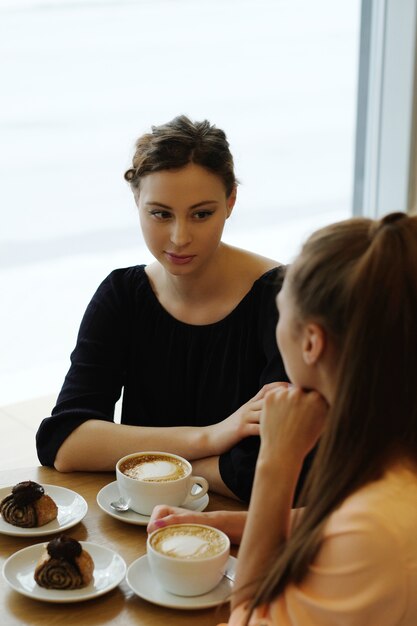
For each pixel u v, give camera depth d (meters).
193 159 1.38
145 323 1.61
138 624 1.00
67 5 5.38
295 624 0.84
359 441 0.83
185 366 1.59
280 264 1.59
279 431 0.96
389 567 0.80
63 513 1.26
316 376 0.91
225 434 1.40
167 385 1.61
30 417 3.15
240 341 1.56
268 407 0.98
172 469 1.30
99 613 1.02
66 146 5.48
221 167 1.41
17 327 3.90
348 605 0.81
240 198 5.23
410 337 0.81
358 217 0.89
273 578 0.86
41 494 1.22
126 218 5.13
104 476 1.43
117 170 5.43
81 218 5.07
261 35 5.16
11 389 3.38
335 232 0.86
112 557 1.12
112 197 5.35
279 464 0.96
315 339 0.86
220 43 5.23
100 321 1.62
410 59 3.32
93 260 4.58
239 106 5.34
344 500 0.84
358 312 0.81
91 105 5.41
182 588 1.04
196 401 1.60
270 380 1.48
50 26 5.40
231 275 1.57
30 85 5.45
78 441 1.45
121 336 1.62
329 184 5.30
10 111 5.47
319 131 5.23
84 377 1.58
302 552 0.84
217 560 1.04
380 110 3.47
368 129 3.59
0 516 1.23
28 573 1.09
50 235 4.86
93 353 1.60
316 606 0.83
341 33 4.82
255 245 4.61
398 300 0.80
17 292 4.22
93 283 4.33
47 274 4.42
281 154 5.44
